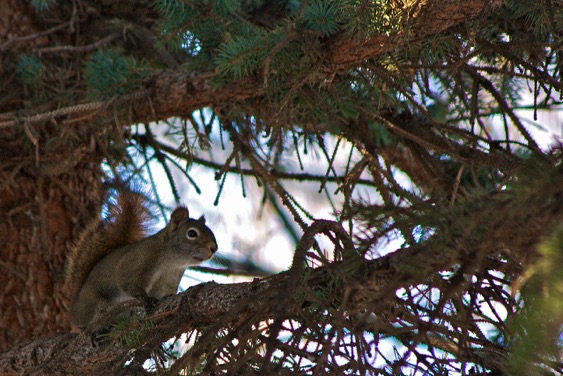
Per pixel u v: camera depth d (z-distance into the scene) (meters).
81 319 9.45
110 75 8.29
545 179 3.82
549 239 3.64
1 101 9.22
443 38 6.86
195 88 8.02
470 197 4.46
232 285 6.19
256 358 5.39
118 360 6.33
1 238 9.39
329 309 4.97
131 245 9.64
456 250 4.23
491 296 4.96
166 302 6.49
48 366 6.87
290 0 9.60
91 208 10.16
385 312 4.91
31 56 9.41
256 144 8.52
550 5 6.48
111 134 8.83
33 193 9.67
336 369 4.83
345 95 7.85
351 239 5.34
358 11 6.42
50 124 9.33
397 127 7.86
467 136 7.92
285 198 7.63
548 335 3.76
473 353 5.34
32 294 9.38
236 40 7.29
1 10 9.95
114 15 10.31
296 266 5.02
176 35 7.52
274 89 7.53
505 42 6.96
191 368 5.05
